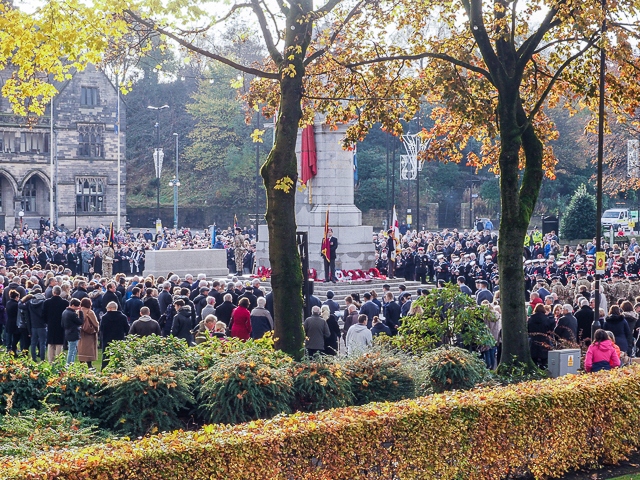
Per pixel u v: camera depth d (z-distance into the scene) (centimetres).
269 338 1958
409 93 2447
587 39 2253
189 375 1667
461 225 11794
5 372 1584
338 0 2073
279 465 1198
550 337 2345
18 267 3928
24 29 1944
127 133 13725
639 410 1691
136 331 2266
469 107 2425
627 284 3481
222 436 1189
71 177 10081
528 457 1507
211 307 2616
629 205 10938
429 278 5119
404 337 2256
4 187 9869
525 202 2242
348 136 2527
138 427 1580
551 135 2714
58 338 2538
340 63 2284
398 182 11175
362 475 1292
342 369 1750
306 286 2380
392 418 1334
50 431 1381
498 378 2078
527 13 2234
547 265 4422
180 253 5025
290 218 2012
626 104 2669
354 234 4328
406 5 2438
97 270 5684
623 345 2397
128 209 12175
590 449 1609
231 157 11856
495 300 2755
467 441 1420
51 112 9319
